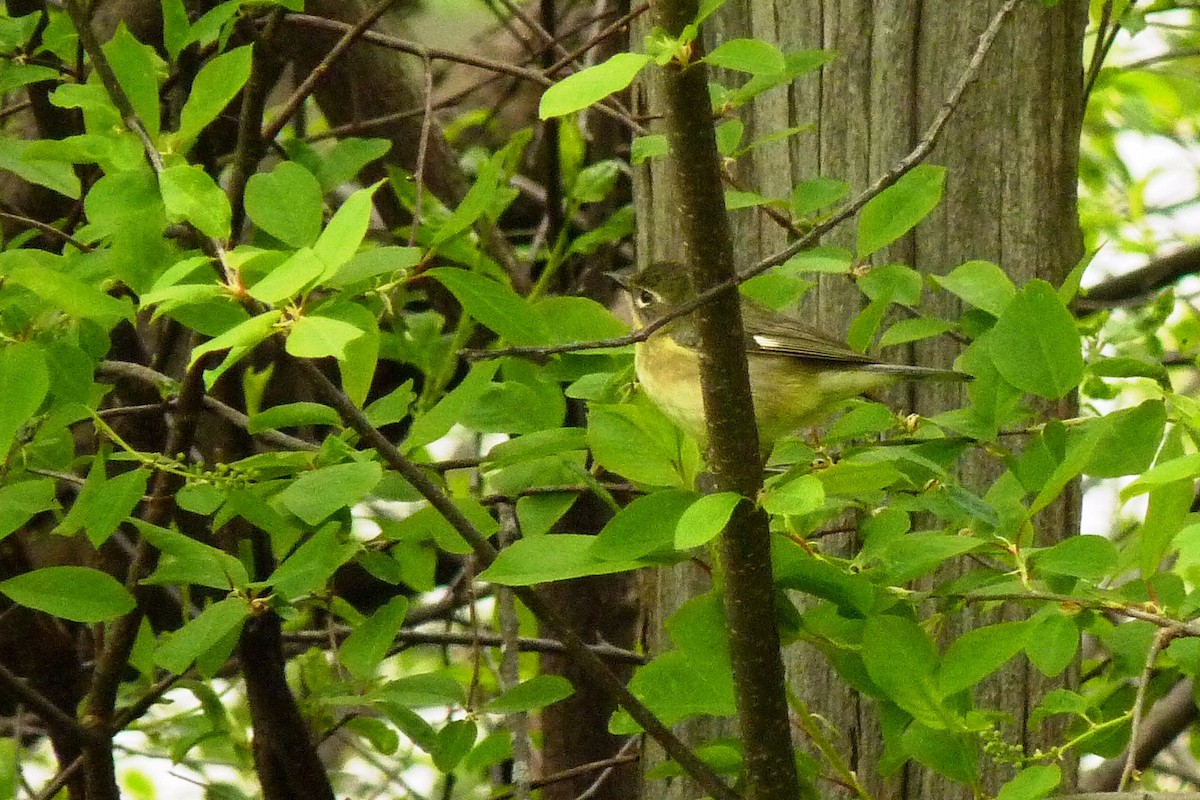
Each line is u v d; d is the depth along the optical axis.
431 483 7.28
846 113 9.23
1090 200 15.51
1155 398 7.36
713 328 6.17
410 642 11.00
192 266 5.80
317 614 13.23
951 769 6.74
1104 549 6.33
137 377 8.95
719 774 7.49
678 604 9.90
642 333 6.09
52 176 8.70
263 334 5.46
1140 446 7.10
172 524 8.87
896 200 7.59
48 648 9.84
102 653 8.81
